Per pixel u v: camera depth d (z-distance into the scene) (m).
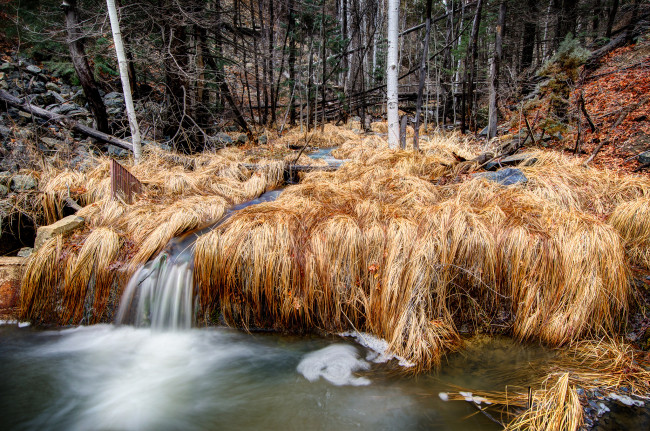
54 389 3.00
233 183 6.36
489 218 3.69
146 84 11.80
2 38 10.71
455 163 5.94
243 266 3.62
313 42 15.60
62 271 3.91
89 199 5.35
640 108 7.29
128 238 4.25
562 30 14.76
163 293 3.80
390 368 3.08
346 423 2.54
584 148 6.62
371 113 19.88
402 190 4.90
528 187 4.67
